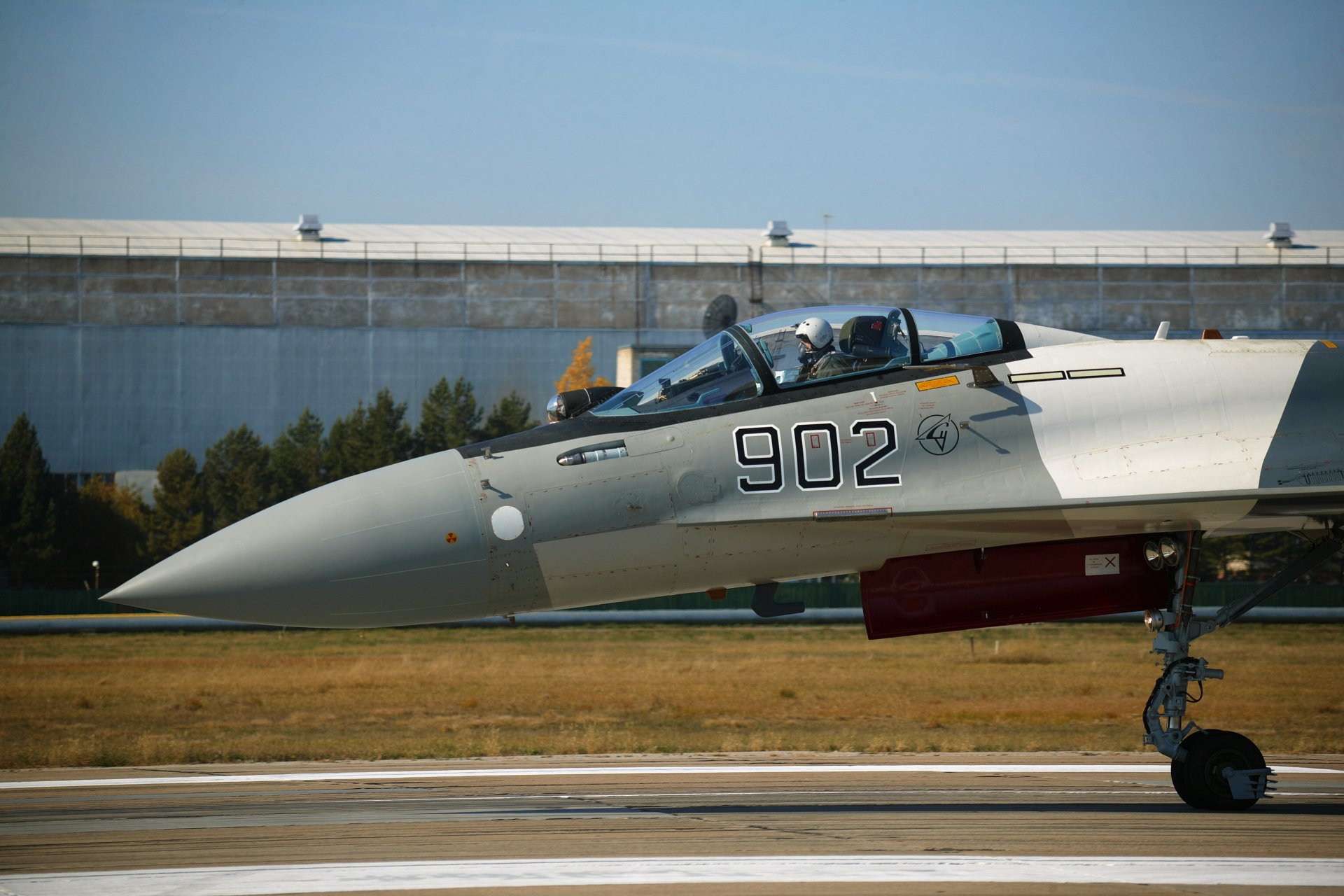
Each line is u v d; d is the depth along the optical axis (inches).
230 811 1382.9
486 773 1790.1
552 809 1381.6
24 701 3142.2
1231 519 1348.4
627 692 3348.9
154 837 1178.6
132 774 1811.0
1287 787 1604.3
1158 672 4069.9
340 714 2874.0
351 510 1253.1
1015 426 1334.9
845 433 1309.1
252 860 1045.8
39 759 1978.3
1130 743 2267.5
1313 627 6250.0
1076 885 937.5
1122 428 1349.7
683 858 1043.3
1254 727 2650.1
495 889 922.7
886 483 1301.7
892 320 1397.6
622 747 2143.2
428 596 1267.2
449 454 1323.8
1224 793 1341.0
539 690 3410.4
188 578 1221.1
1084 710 2999.5
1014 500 1293.1
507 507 1261.1
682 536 1291.8
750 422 1306.6
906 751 2135.8
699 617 6274.6
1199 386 1379.2
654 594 1364.4
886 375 1357.0
